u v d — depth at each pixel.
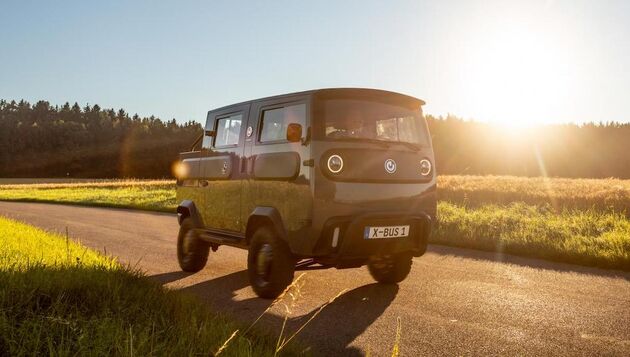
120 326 3.48
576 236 9.75
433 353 3.87
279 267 5.37
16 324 3.47
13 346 3.12
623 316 4.86
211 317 4.06
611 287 6.14
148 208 21.36
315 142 5.03
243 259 8.36
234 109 6.49
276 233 5.45
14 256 5.91
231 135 6.49
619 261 7.41
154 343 3.30
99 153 165.88
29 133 170.25
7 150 165.88
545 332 4.36
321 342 4.12
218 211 6.60
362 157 5.26
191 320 3.78
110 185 52.88
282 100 5.59
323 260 5.18
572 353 3.86
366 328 4.51
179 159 7.79
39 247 6.97
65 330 3.47
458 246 9.68
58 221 15.18
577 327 4.52
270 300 5.55
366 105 5.53
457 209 15.45
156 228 13.28
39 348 3.14
